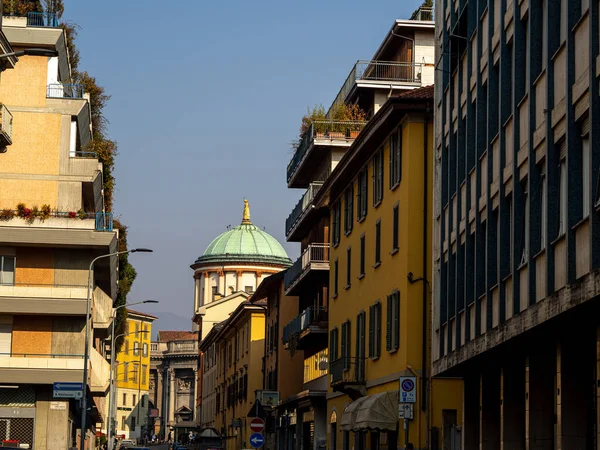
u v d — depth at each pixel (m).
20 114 56.03
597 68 19.42
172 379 184.88
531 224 23.98
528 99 24.27
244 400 94.44
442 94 36.25
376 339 44.41
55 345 54.19
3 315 54.06
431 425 39.03
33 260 54.78
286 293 69.38
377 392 44.28
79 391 49.09
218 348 121.75
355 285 49.62
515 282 25.34
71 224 54.00
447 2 35.59
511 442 29.73
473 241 31.00
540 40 24.14
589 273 19.33
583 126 20.81
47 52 27.75
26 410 53.78
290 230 68.56
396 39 57.09
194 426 152.25
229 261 146.50
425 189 40.38
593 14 19.59
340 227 54.06
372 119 43.59
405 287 40.25
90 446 78.81
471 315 30.59
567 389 23.92
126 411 171.00
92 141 62.75
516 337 24.92
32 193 55.53
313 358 63.84
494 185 27.91
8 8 56.81
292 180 67.12
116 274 66.12
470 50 31.67
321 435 60.38
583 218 20.41
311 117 61.75
